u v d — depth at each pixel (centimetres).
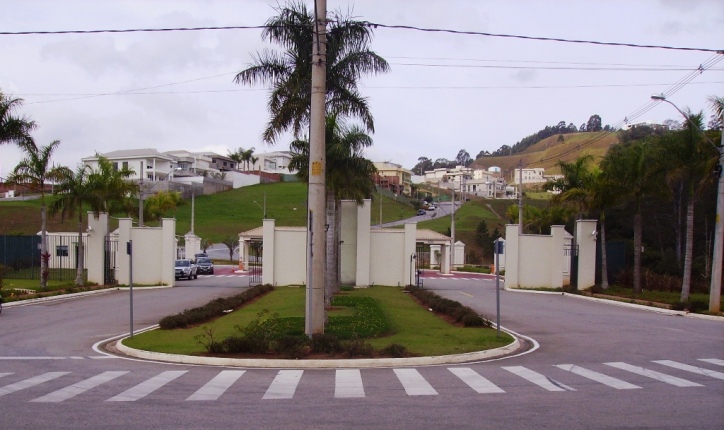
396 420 777
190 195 10769
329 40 1912
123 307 2505
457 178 19500
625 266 3775
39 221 6925
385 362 1241
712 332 1767
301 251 3547
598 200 3347
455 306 2147
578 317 2184
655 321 2069
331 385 1014
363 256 3522
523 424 753
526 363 1245
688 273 2631
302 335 1469
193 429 736
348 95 2088
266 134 2086
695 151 2639
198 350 1371
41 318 2123
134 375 1118
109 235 3662
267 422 769
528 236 3616
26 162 3155
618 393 939
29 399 907
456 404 867
